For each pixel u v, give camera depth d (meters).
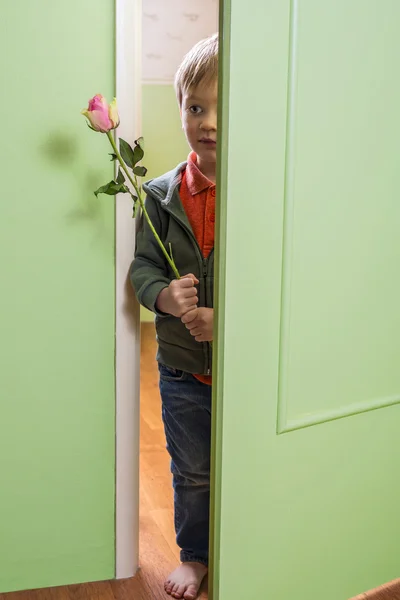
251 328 0.95
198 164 1.29
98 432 1.27
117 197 1.21
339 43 0.99
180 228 1.26
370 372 1.15
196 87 1.20
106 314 1.24
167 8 3.50
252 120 0.90
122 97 1.18
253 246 0.93
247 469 0.98
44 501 1.27
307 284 1.01
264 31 0.89
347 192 1.04
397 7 1.06
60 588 1.28
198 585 1.28
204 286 1.25
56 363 1.23
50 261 1.20
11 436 1.23
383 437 1.20
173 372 1.32
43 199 1.18
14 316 1.20
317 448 1.08
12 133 1.15
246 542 1.00
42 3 1.13
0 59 1.13
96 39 1.16
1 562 1.26
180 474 1.34
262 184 0.93
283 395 1.01
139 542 1.44
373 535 1.22
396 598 1.23
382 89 1.06
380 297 1.13
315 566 1.12
